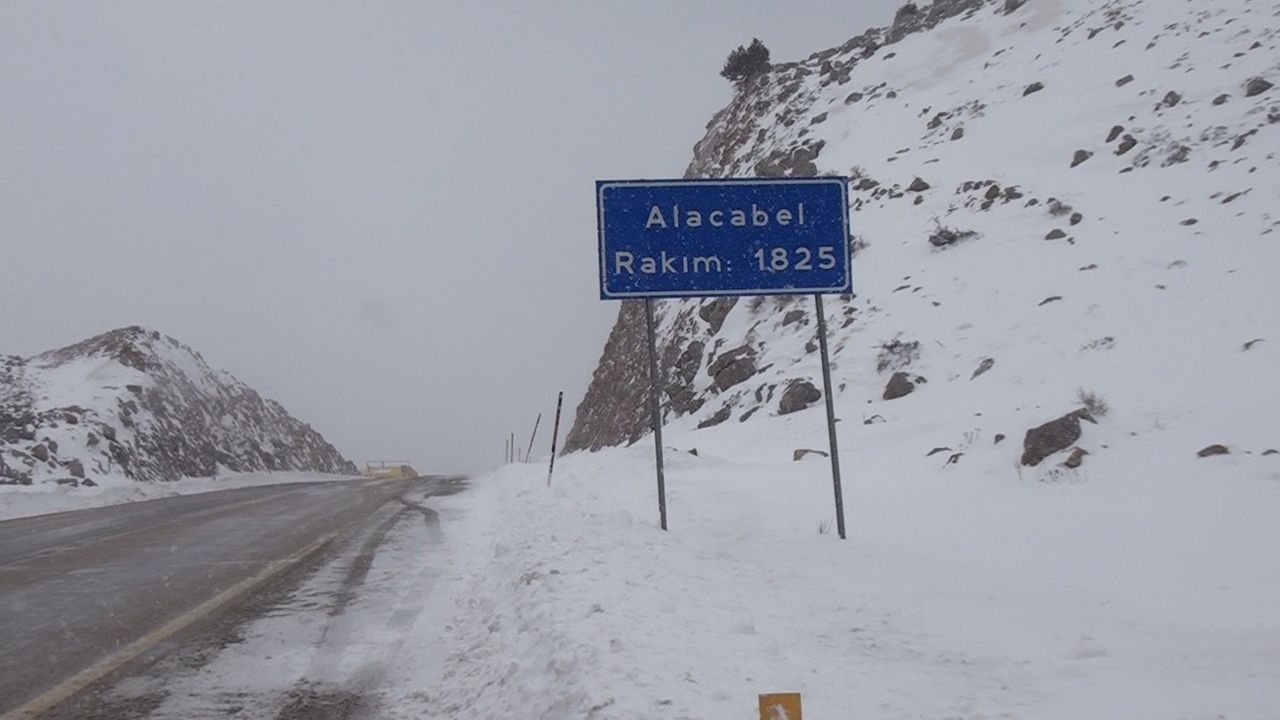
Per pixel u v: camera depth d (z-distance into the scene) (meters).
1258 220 24.69
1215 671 5.39
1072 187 32.88
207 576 12.00
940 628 6.70
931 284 30.28
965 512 10.69
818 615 7.26
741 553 10.01
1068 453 12.07
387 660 7.85
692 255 11.64
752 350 34.38
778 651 6.25
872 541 9.95
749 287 11.58
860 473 15.12
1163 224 27.03
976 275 29.42
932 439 17.73
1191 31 42.22
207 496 27.44
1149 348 19.95
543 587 8.82
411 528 16.94
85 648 8.28
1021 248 29.75
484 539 14.92
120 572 12.37
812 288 11.52
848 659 6.11
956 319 27.02
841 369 26.91
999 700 5.17
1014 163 37.12
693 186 11.73
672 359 42.88
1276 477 9.80
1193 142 31.84
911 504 11.68
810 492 13.80
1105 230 28.50
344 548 14.48
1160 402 15.73
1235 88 34.38
